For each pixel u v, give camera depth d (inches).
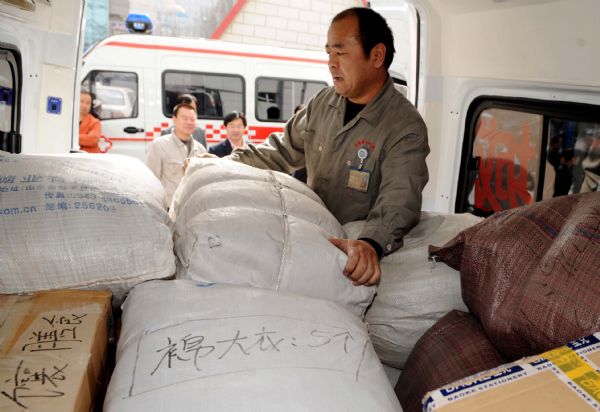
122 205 44.2
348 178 66.5
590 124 73.4
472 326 49.3
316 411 30.9
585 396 26.3
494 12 78.7
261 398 30.9
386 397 34.1
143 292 40.6
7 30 74.2
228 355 33.6
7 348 32.7
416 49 97.6
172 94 226.2
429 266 55.6
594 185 73.5
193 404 30.2
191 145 162.7
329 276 45.9
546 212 45.9
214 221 44.7
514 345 40.6
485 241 46.7
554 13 68.3
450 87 94.7
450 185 98.5
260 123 239.5
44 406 28.0
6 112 80.4
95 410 35.8
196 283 42.0
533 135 83.0
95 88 217.6
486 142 93.9
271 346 34.9
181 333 35.4
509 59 79.5
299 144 77.0
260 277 43.8
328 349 36.0
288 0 328.2
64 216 41.4
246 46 233.9
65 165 46.8
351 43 61.6
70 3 84.4
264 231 45.1
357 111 66.7
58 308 37.8
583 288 36.7
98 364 35.4
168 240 44.3
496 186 92.4
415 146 60.5
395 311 55.4
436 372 46.9
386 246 54.1
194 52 226.7
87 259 40.9
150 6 337.4
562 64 69.9
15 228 40.1
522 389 26.8
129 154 223.5
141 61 221.0
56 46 85.6
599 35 63.1
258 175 56.6
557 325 36.6
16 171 43.8
